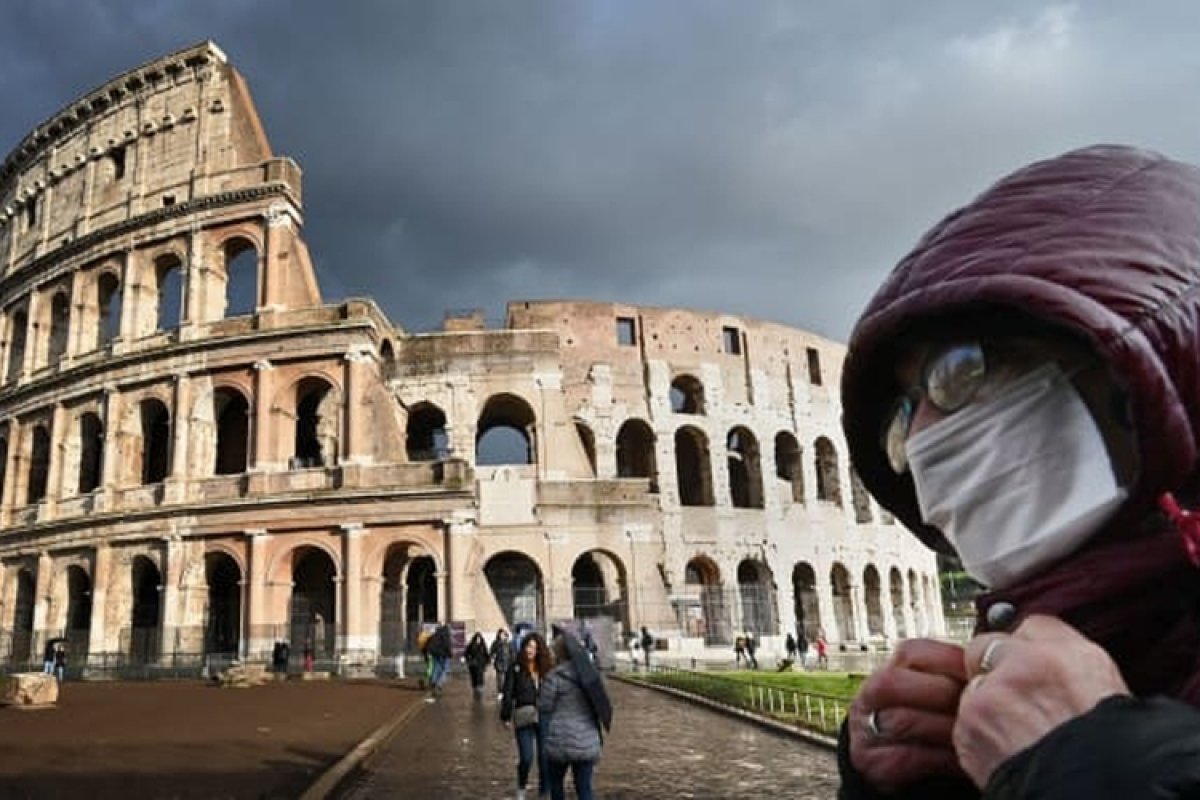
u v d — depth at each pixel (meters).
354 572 46.50
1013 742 1.25
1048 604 1.46
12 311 63.25
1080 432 1.47
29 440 57.94
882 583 71.25
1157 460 1.37
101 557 50.31
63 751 17.05
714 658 51.94
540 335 55.97
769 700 24.34
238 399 55.69
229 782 13.41
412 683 40.28
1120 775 1.09
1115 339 1.35
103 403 53.62
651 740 19.59
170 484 49.84
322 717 24.42
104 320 58.50
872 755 1.64
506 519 51.81
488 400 55.44
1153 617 1.39
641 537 52.59
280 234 52.62
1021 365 1.53
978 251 1.54
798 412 69.94
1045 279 1.43
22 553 54.06
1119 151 1.65
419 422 60.88
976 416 1.57
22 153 65.62
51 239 61.44
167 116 57.69
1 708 27.05
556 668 10.84
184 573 48.41
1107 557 1.43
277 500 47.75
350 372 49.34
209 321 52.38
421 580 56.84
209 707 27.64
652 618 51.19
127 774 14.24
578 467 53.78
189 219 54.03
